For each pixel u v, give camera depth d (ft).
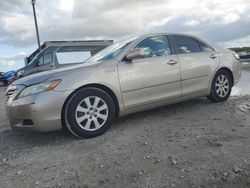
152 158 12.34
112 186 10.51
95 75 15.90
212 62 20.68
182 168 11.27
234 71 22.16
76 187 10.67
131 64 17.13
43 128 14.79
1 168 12.89
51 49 42.88
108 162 12.37
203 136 14.30
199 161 11.68
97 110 15.88
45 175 11.80
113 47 18.90
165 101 18.34
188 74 19.22
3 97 43.52
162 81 18.01
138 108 17.37
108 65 16.52
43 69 41.75
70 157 13.33
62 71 15.66
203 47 20.88
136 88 17.10
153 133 15.52
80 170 11.91
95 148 14.12
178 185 10.21
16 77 42.32
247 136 13.82
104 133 16.20
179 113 19.25
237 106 19.99
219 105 20.61
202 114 18.53
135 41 18.02
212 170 10.92
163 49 18.81
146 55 17.97
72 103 15.19
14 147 15.58
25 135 17.57
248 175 10.43
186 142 13.73
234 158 11.66
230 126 15.52
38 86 14.93
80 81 15.42
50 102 14.71
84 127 15.57
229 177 10.40
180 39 19.84
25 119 15.12
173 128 16.06
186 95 19.29
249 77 43.14
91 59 18.85
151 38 18.63
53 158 13.43
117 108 16.76
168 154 12.57
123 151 13.39
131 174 11.18
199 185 10.11
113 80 16.37
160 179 10.66
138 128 16.66
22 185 11.19
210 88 20.71
